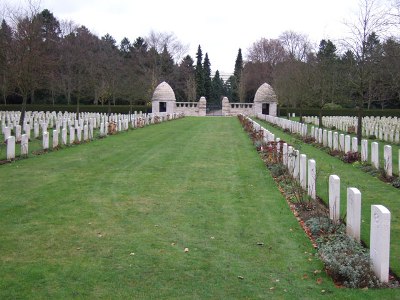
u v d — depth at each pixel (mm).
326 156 18406
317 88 36312
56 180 12328
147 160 16406
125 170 14172
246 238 7582
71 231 7805
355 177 13695
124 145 21328
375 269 5867
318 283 5805
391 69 25984
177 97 87062
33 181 12141
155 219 8617
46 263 6367
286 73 47344
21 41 24516
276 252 6926
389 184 12609
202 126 36562
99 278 5895
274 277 6004
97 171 13891
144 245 7152
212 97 94688
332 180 8117
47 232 7738
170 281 5840
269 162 15188
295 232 7918
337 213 7996
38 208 9289
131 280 5852
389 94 40125
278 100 59406
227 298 5383
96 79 52844
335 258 6004
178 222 8445
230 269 6250
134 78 56656
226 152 18984
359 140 21469
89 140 23000
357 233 6898
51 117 33438
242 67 93000
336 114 56656
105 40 78125
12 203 9656
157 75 78062
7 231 7766
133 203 9844
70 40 56406
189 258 6629
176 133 28875
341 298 5348
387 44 25625
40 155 17141
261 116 53156
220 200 10266
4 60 26047
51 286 5641
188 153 18562
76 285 5676
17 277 5891
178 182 12312
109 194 10695
